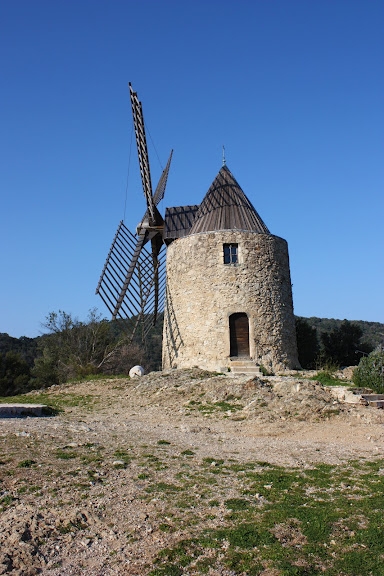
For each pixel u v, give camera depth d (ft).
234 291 73.51
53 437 37.06
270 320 74.18
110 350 134.92
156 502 25.41
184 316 75.97
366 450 36.27
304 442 39.17
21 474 28.45
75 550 21.15
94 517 23.59
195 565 20.03
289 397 50.37
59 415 51.24
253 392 53.57
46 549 21.17
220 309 73.05
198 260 75.72
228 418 48.06
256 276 74.74
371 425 44.01
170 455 33.81
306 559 20.40
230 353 71.97
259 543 21.50
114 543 21.67
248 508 24.86
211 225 77.92
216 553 20.84
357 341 103.91
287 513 24.12
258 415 47.52
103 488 26.96
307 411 47.06
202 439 39.68
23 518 23.07
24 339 219.20
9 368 124.98
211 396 54.80
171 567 19.81
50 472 28.96
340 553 20.85
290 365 75.25
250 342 72.28
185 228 85.30
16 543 21.08
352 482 28.71
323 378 66.85
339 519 23.56
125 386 67.26
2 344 201.87
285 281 79.00
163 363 82.33
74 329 135.03
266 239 77.15
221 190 80.59
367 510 24.50
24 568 19.71
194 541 21.59
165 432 41.96
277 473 30.25
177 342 76.69
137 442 37.24
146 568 19.88
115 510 24.47
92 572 19.70
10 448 33.27
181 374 67.21
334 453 35.42
